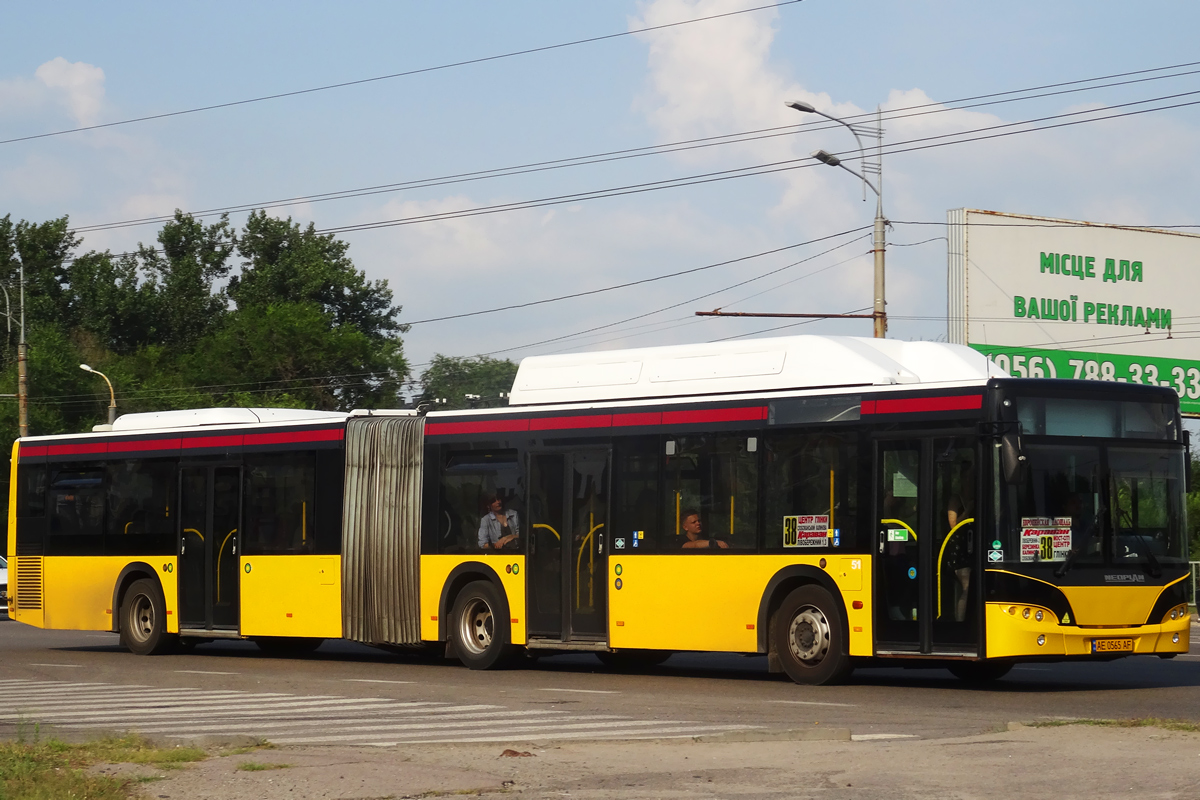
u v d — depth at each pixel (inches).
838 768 373.4
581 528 707.4
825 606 624.4
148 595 885.8
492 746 416.8
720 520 660.1
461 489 757.9
